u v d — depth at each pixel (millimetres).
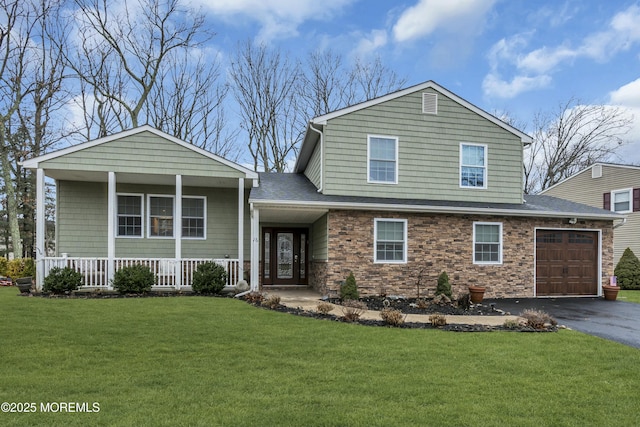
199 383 4668
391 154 13414
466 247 12867
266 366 5344
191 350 6004
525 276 13266
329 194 12867
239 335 6898
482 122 14055
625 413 4156
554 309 10930
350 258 12031
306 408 4043
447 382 4898
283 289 13984
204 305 9570
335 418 3830
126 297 10656
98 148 11516
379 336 7047
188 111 24359
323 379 4902
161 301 10023
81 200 13352
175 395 4293
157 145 11844
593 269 13867
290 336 6910
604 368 5598
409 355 5969
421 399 4359
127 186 13633
